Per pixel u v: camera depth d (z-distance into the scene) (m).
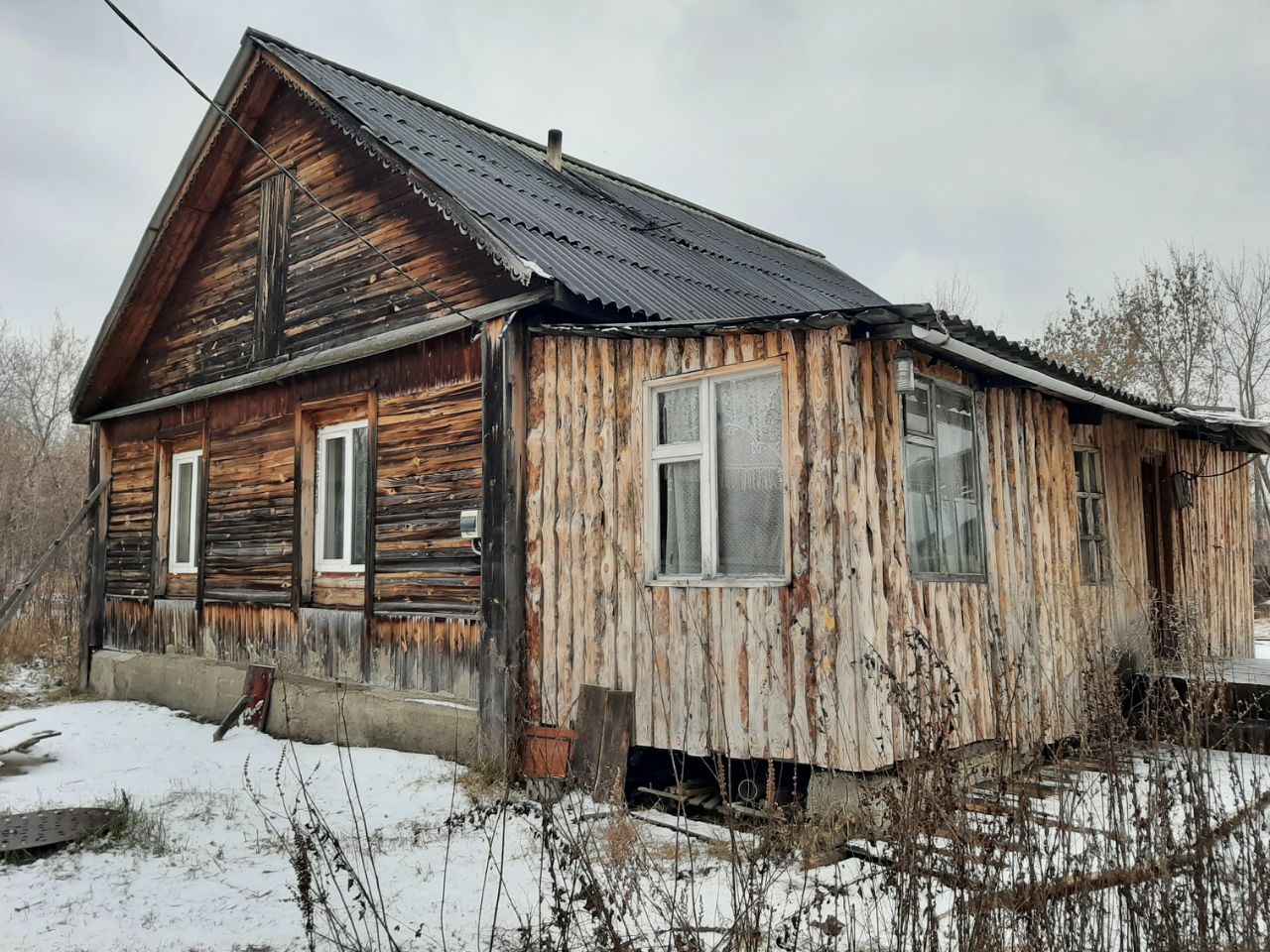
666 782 6.36
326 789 6.56
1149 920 3.08
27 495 21.12
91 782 6.92
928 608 5.86
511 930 3.88
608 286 7.20
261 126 10.32
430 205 8.23
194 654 10.45
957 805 3.30
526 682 6.92
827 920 3.30
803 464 5.67
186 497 11.19
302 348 9.51
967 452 6.71
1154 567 10.06
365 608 8.36
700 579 6.16
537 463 7.09
